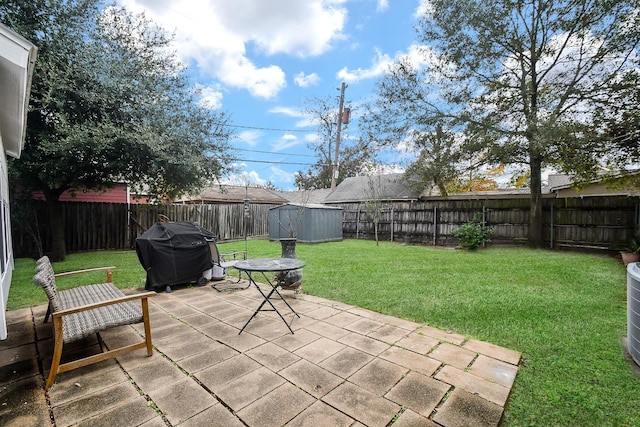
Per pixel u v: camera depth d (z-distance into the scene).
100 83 7.03
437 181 11.06
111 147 7.05
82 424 1.79
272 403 1.96
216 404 1.96
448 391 2.07
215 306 3.96
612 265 6.28
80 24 6.88
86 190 8.78
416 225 11.61
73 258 7.82
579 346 2.72
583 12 7.41
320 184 26.48
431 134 9.72
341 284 4.96
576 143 7.44
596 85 7.60
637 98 7.05
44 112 6.96
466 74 8.91
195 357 2.58
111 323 2.42
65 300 2.88
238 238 13.18
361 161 20.42
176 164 8.13
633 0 6.76
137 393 2.09
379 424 1.76
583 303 3.88
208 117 9.10
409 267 6.38
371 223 13.03
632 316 2.50
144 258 4.59
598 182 9.30
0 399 2.04
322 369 2.37
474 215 9.97
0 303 2.94
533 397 2.03
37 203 8.12
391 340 2.87
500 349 2.68
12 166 6.65
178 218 11.05
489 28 8.20
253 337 2.97
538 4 7.90
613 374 2.28
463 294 4.34
